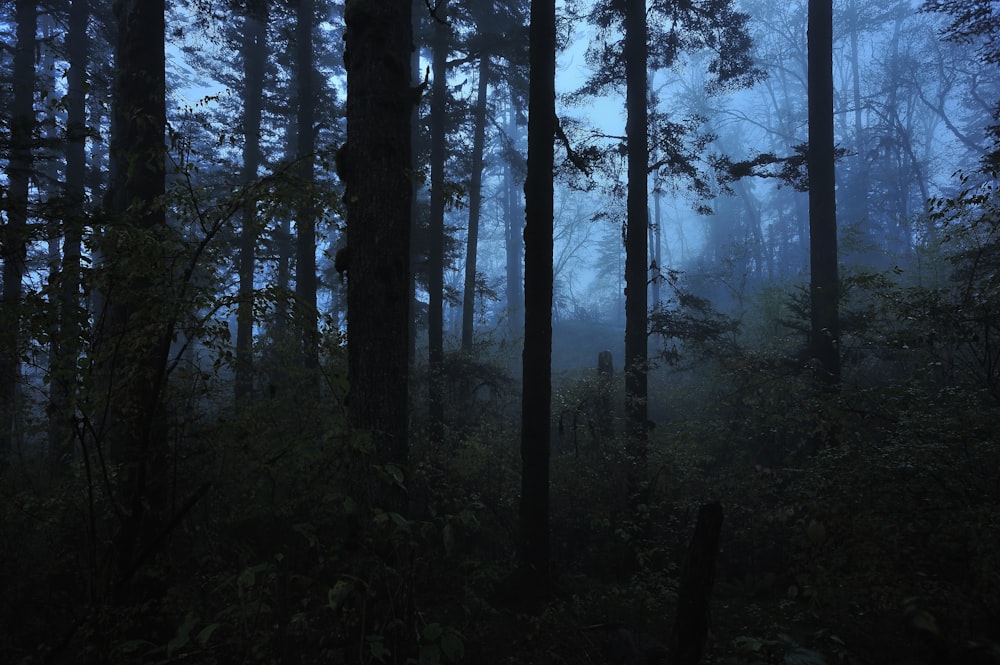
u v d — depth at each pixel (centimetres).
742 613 648
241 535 501
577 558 903
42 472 549
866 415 666
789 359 1076
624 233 1162
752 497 781
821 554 530
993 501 477
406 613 369
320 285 1697
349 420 494
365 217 520
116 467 470
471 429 1152
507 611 677
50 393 371
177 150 418
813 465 611
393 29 537
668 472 904
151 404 385
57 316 340
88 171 1584
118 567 379
